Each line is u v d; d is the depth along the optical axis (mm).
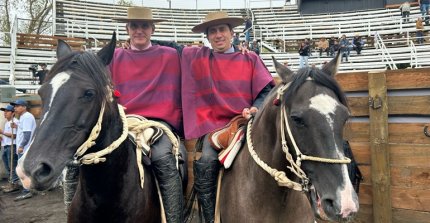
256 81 3234
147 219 2650
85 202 2387
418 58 15023
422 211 3557
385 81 3627
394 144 3666
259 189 2557
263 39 21750
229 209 2768
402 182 3641
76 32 21391
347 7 24688
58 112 1936
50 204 7230
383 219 3705
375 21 21609
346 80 3857
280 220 2535
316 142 2035
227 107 3160
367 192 3846
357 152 3871
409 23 19812
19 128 7723
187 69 3299
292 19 24875
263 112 2586
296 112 2100
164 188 2760
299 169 2166
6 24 24656
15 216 6457
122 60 3293
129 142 2549
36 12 24859
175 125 3279
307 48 15891
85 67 2072
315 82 2168
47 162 1835
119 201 2420
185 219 3381
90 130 2064
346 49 16141
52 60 17141
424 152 3527
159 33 22828
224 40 3316
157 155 2781
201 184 2926
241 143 2871
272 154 2486
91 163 2162
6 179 9703
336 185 1971
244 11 27969
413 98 3543
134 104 3193
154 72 3279
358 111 3840
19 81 14719
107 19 23672
